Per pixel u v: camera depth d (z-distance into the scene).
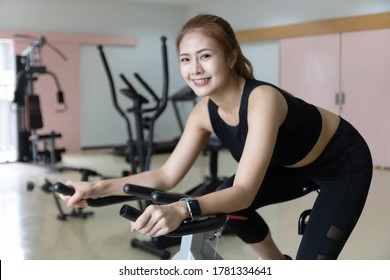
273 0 8.02
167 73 3.52
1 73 8.25
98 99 8.98
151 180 1.51
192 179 5.68
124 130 9.31
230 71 1.36
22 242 3.36
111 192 1.42
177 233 1.08
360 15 6.79
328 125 1.60
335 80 7.16
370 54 6.72
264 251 1.80
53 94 8.44
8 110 8.34
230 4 8.84
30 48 6.54
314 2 7.40
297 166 1.65
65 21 8.52
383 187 5.19
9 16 7.95
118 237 3.49
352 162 1.63
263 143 1.25
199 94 1.31
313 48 7.41
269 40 8.20
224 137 1.54
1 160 7.39
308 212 1.67
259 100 1.31
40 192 5.03
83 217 4.00
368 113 6.81
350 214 1.57
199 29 1.26
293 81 7.73
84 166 6.87
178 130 10.03
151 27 9.53
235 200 1.18
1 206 4.44
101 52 3.77
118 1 9.08
